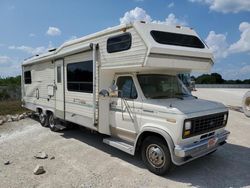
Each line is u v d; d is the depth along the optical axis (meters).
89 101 5.81
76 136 7.38
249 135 7.24
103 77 5.43
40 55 8.59
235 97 20.55
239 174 4.48
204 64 4.93
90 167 4.86
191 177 4.36
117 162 5.11
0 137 7.48
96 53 5.45
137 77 5.00
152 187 3.98
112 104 5.43
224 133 4.96
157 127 4.33
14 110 12.84
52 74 7.78
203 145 4.27
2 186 4.07
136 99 4.86
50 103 8.11
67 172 4.62
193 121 4.12
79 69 6.20
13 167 4.91
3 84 23.45
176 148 4.00
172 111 4.11
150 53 4.17
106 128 5.52
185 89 5.77
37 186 4.06
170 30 4.68
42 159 5.35
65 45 6.78
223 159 5.24
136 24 4.42
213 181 4.20
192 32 5.04
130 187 3.99
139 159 5.29
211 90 32.56
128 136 5.07
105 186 4.03
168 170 4.30
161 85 5.24
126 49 4.64
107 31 5.13
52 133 7.84
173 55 4.42
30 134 7.80
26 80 10.46
